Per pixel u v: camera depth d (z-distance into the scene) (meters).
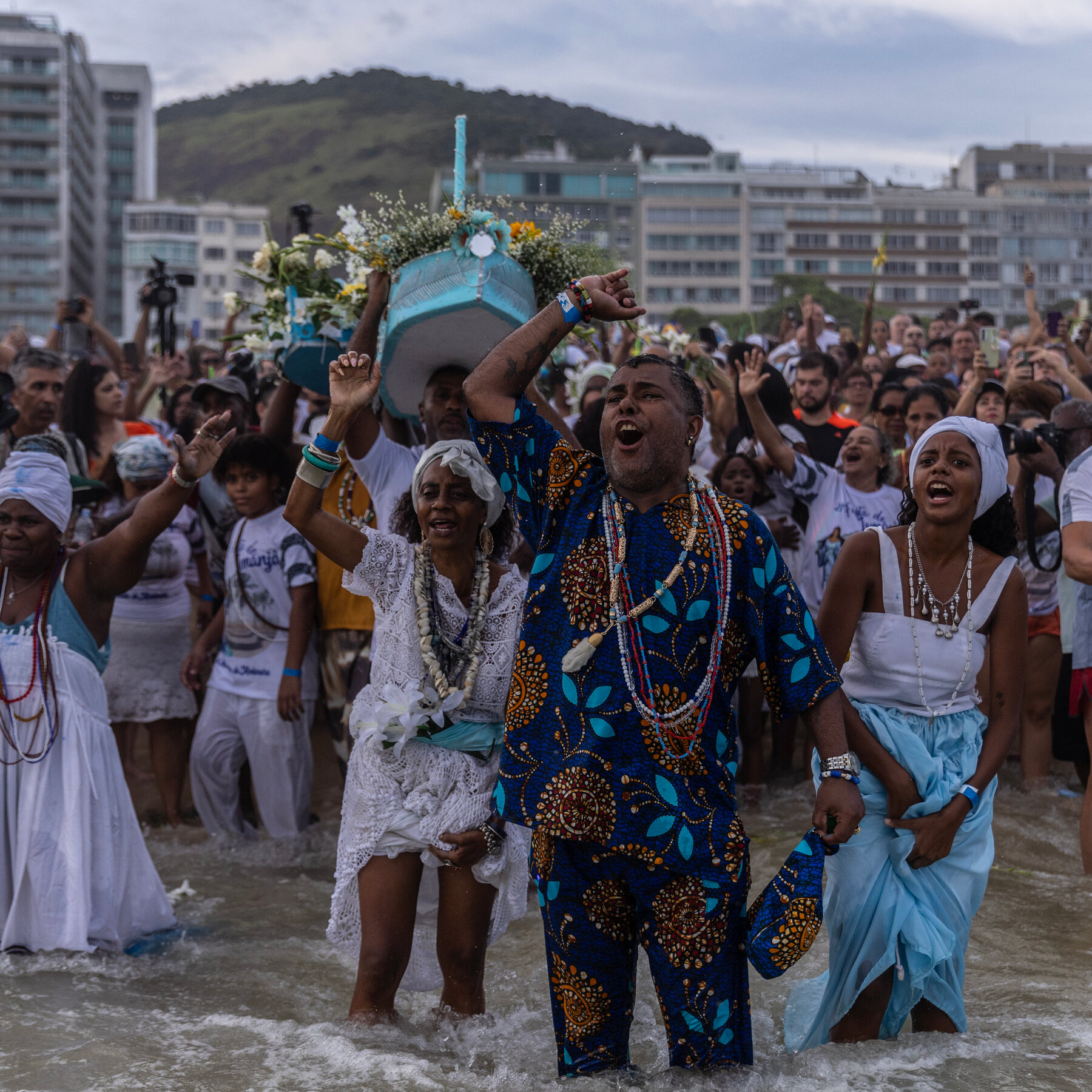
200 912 5.03
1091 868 5.11
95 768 4.52
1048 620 6.45
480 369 3.34
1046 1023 3.56
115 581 4.64
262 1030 3.53
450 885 3.69
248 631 5.99
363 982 3.63
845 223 120.00
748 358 6.80
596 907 3.13
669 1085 3.04
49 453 4.73
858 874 3.48
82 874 4.37
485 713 3.76
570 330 3.39
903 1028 3.71
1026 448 6.21
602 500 3.23
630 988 3.21
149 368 11.53
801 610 3.19
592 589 3.14
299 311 5.38
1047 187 124.88
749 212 117.69
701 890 3.04
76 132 127.62
